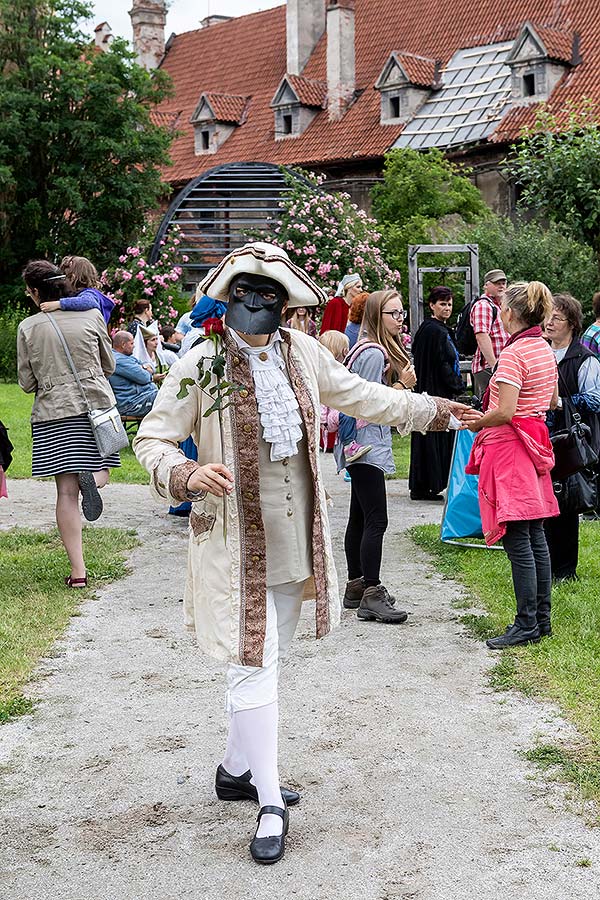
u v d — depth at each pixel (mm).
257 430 3428
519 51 27719
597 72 27109
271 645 3457
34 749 4297
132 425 13648
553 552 6676
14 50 31266
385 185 24078
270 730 3508
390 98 30812
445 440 9695
